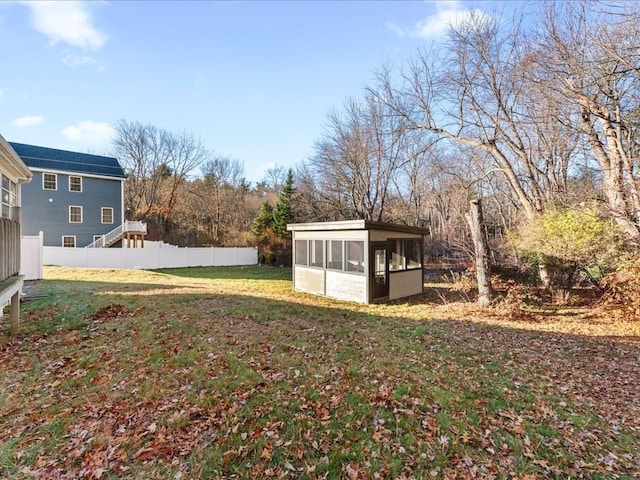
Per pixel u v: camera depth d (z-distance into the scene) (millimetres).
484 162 17734
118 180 24453
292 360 4762
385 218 23266
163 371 4277
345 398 3672
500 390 4020
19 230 6293
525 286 10125
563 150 12281
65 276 14172
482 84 13445
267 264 25109
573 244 8891
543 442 3002
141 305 8219
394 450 2832
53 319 6676
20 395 3643
